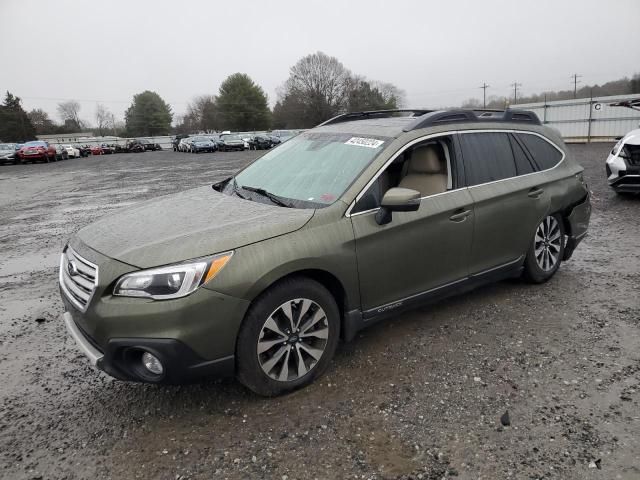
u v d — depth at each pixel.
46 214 11.50
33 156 37.59
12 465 2.71
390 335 4.09
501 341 3.94
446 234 3.96
